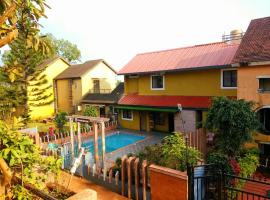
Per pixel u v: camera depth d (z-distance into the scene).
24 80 23.23
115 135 24.48
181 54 24.52
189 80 22.03
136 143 20.78
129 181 9.02
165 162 8.84
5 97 18.61
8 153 4.28
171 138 9.86
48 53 5.36
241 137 11.49
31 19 4.93
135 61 27.61
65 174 11.20
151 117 25.17
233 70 19.20
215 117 11.91
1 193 4.40
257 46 15.41
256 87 14.53
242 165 10.80
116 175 9.64
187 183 7.07
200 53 22.92
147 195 8.51
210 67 19.41
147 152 10.39
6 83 20.91
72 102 34.88
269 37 15.81
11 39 4.36
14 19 4.43
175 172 7.35
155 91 24.75
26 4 4.54
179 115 21.36
